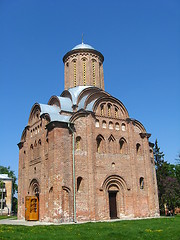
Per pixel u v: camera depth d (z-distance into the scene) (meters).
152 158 39.62
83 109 32.59
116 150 33.84
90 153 30.97
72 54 41.84
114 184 32.69
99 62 42.75
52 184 28.98
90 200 29.36
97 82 41.03
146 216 33.34
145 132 36.97
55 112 35.09
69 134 30.95
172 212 50.06
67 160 29.89
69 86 40.91
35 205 33.44
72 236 16.44
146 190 34.66
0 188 77.31
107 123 34.25
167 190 47.19
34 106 38.16
